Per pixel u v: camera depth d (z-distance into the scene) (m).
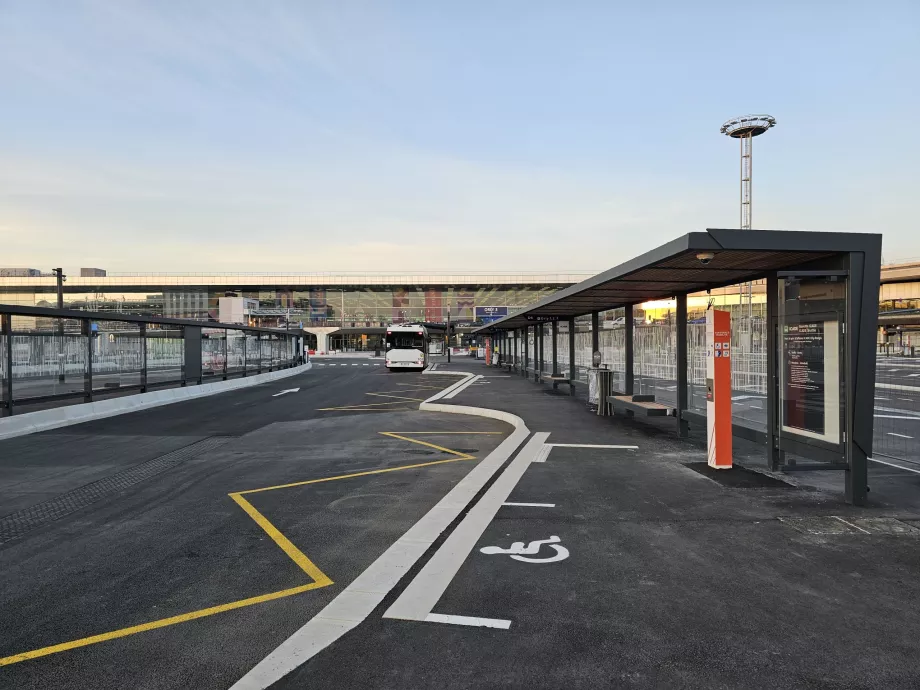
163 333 21.00
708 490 6.44
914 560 4.39
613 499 6.12
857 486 5.80
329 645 3.23
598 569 4.27
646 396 11.50
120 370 17.42
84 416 14.13
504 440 10.31
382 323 81.56
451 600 3.78
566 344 23.19
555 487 6.63
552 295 13.02
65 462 8.85
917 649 3.12
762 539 4.87
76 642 3.32
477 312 77.19
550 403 15.48
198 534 5.28
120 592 4.02
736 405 8.70
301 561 4.58
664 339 11.35
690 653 3.10
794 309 6.62
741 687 2.80
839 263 5.89
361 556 4.67
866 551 4.57
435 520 5.57
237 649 3.22
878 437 9.58
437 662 3.04
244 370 26.95
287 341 35.94
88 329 15.03
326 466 8.29
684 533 5.04
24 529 5.50
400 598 3.82
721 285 8.95
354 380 28.89
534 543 4.83
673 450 8.87
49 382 13.84
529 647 3.18
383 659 3.08
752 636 3.28
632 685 2.82
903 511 5.62
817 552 4.56
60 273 41.56
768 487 6.55
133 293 78.00
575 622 3.46
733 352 8.76
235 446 10.12
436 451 9.39
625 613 3.57
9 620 3.62
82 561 4.64
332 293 81.38
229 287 78.44
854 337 5.74
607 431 10.73
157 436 11.41
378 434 11.30
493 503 6.00
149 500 6.52
